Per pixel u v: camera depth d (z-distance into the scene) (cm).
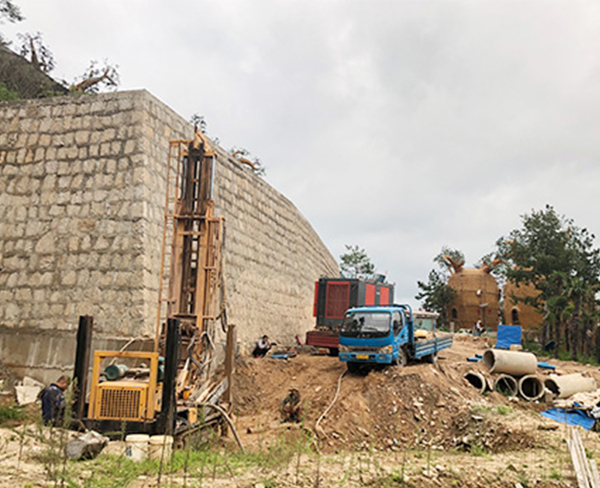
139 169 1529
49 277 1522
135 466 695
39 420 750
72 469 648
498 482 786
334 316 2253
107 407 852
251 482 679
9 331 1499
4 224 1585
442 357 2291
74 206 1554
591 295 3922
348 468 814
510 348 2741
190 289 1120
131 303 1452
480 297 6544
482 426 1218
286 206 2762
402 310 1748
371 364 1680
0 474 599
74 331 1467
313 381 1652
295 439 1143
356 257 6200
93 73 2892
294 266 2850
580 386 1641
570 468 872
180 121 1753
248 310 2159
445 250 7256
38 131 1630
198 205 1134
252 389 1590
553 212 4306
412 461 939
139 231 1491
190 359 1026
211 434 957
